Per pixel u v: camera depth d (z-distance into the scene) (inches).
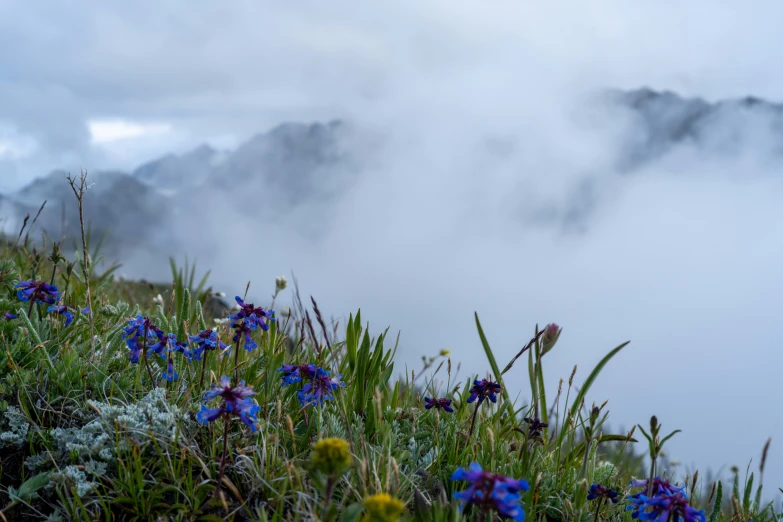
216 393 21.8
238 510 23.0
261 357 29.2
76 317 28.6
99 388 26.0
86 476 23.2
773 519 27.4
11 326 27.2
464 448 26.3
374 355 27.7
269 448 24.5
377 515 18.0
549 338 28.1
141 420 24.5
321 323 29.1
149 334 26.3
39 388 25.5
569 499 25.5
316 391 25.0
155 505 22.6
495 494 19.6
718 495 26.4
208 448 24.6
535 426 25.8
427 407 27.2
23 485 22.6
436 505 21.8
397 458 25.3
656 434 22.8
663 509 22.0
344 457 19.1
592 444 27.5
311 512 21.8
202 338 25.6
